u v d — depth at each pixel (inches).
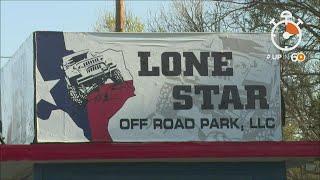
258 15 3043.8
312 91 3073.3
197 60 1745.8
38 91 1668.3
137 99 1712.6
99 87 1700.3
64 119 1673.2
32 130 1686.8
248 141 1710.1
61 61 1688.0
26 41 1787.6
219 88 1744.6
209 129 1727.4
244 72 1758.1
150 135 1704.0
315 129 3046.3
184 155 1648.6
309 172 3508.9
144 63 1727.4
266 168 1800.0
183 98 1729.8
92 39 1712.6
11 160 1577.3
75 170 1722.4
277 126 1747.0
